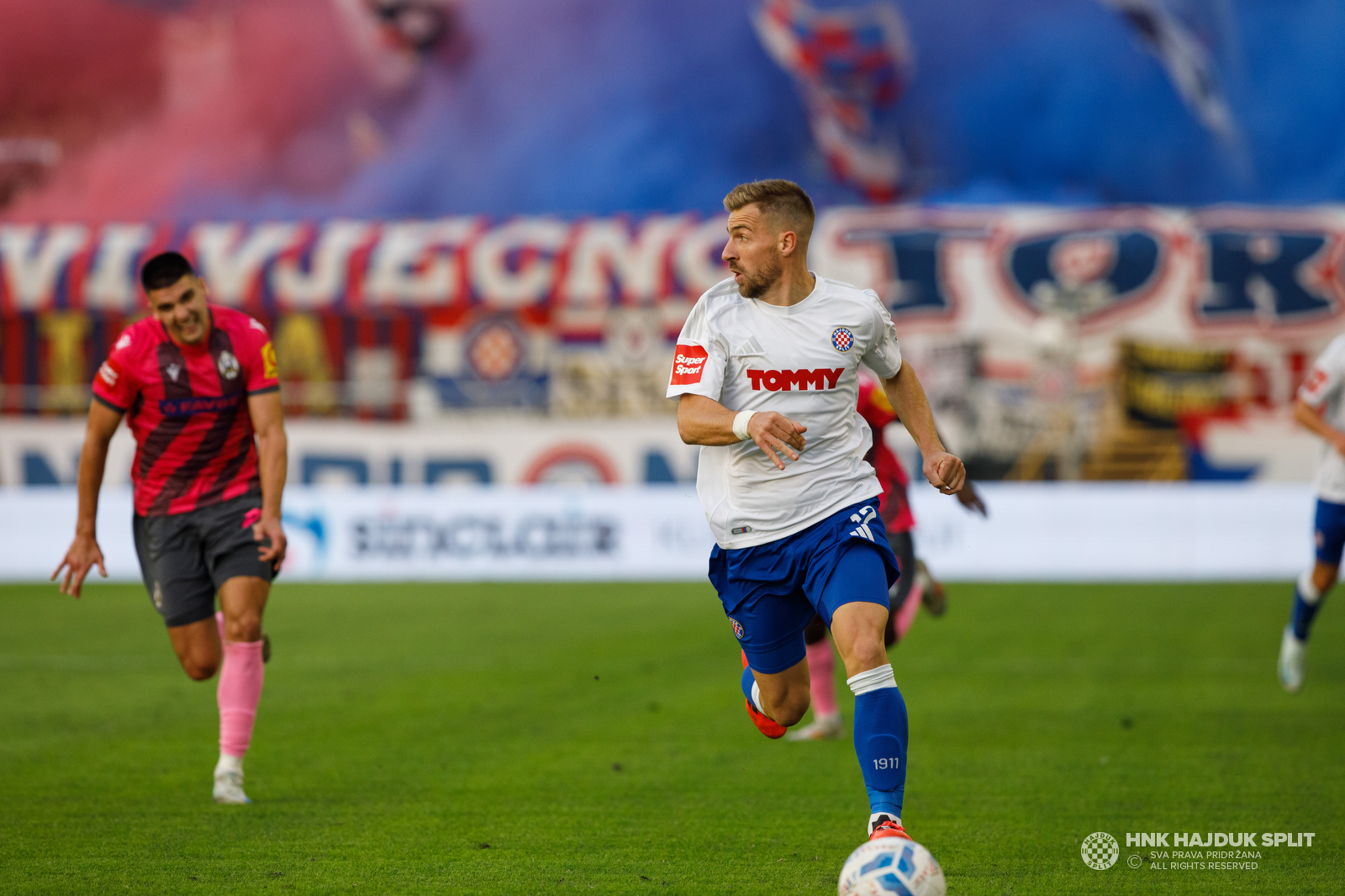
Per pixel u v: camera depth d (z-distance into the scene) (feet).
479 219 239.71
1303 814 55.83
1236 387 217.36
